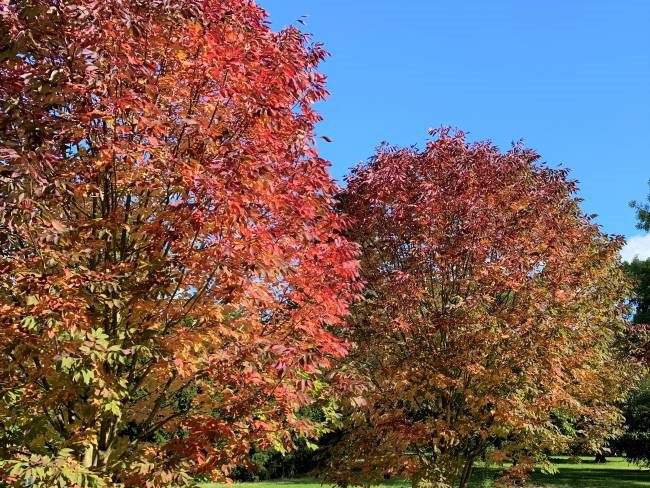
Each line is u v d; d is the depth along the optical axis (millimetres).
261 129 6340
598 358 12969
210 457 6055
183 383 6758
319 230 7094
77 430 5582
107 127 6016
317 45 7293
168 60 6309
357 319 10875
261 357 6062
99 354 4953
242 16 6660
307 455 27844
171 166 5762
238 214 5547
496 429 9703
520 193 11469
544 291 10031
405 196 10992
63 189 5215
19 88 5520
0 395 5516
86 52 5016
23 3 5105
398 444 9875
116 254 6582
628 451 27297
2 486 4895
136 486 5562
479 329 9617
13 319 5266
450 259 10359
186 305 6320
